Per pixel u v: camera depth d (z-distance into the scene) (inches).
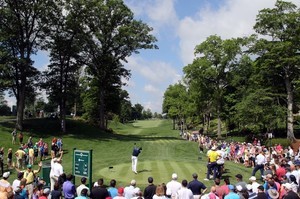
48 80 2161.7
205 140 1968.5
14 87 2053.4
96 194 529.7
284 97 2511.1
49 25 2116.1
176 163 1210.0
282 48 2247.8
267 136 2289.6
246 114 2266.2
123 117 6102.4
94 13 2311.8
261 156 963.3
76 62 2331.4
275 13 2331.4
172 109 3737.7
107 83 2598.4
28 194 633.6
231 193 510.9
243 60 2659.9
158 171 1053.8
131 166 1151.6
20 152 1234.0
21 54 2050.9
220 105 2738.7
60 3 2127.2
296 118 2578.7
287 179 653.9
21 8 2001.7
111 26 2434.8
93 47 2410.2
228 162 1353.3
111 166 1160.8
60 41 2144.4
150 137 2447.1
